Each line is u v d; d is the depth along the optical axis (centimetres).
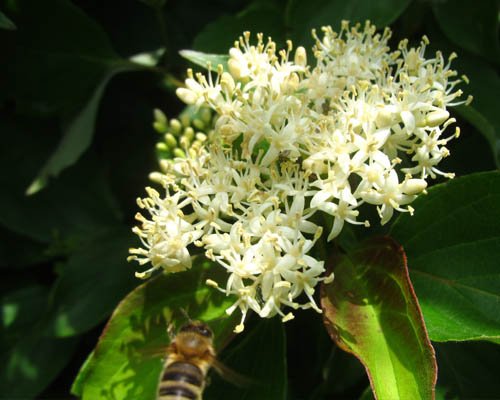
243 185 8
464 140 10
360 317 8
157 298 8
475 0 10
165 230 8
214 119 10
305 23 10
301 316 10
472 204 8
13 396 11
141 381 8
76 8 11
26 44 11
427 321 8
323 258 9
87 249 11
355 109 8
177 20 12
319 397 10
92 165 12
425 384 7
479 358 9
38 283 12
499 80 10
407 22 11
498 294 8
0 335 11
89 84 12
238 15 11
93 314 10
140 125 12
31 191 11
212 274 8
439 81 9
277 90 8
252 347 9
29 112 12
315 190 8
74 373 11
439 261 8
